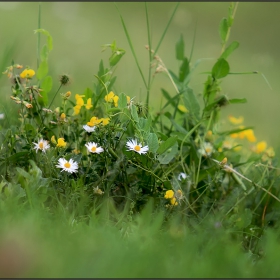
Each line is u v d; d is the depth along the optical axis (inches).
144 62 660.1
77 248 157.0
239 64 737.0
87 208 214.2
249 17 1040.2
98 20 995.9
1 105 263.0
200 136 267.1
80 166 226.2
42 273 140.3
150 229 188.2
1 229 165.0
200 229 206.2
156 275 147.2
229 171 241.1
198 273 150.4
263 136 420.5
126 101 221.1
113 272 142.8
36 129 237.5
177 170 248.4
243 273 158.9
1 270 142.8
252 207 245.4
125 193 228.5
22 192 200.1
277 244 197.6
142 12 1101.7
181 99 267.6
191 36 935.7
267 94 584.4
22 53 598.2
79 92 390.3
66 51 690.8
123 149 222.5
